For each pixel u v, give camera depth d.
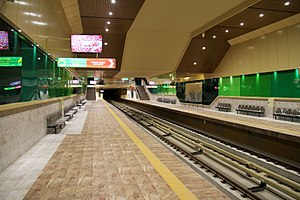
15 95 4.76
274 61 13.43
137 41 15.43
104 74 24.47
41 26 6.45
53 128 7.62
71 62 8.62
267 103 12.23
